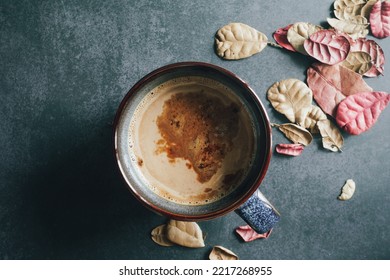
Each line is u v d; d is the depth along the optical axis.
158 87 0.28
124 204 0.31
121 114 0.27
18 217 0.31
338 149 0.31
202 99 0.29
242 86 0.27
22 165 0.31
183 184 0.28
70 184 0.31
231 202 0.27
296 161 0.31
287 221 0.31
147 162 0.28
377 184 0.31
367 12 0.31
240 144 0.28
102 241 0.31
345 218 0.31
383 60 0.31
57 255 0.31
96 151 0.31
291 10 0.31
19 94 0.31
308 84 0.31
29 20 0.31
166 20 0.31
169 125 0.28
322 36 0.31
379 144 0.31
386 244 0.31
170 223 0.31
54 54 0.31
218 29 0.31
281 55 0.31
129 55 0.31
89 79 0.31
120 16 0.31
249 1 0.31
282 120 0.31
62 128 0.31
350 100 0.31
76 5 0.31
